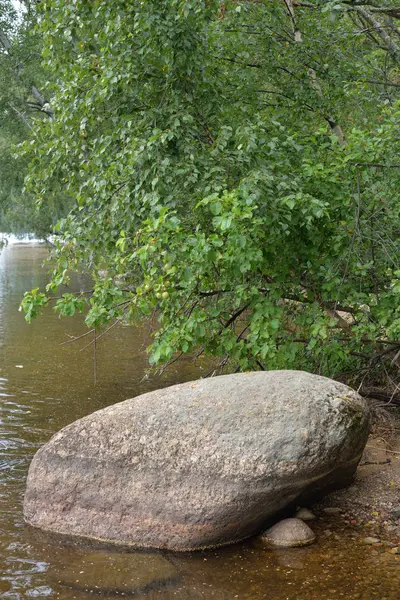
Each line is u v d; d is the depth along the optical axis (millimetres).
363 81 9734
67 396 9461
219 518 4996
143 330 15328
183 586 4500
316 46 9680
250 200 5848
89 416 5566
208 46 8008
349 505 5719
